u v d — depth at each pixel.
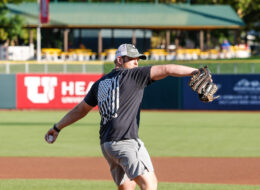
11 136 39.41
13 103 61.97
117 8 106.31
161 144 35.12
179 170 25.34
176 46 105.81
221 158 29.19
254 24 120.12
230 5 112.19
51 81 62.06
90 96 13.27
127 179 13.64
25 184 21.30
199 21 102.81
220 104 61.41
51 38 106.62
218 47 116.06
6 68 71.00
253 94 60.53
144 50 108.25
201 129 43.94
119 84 12.59
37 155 30.27
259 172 24.70
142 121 50.59
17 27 98.38
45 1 88.50
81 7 106.12
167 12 105.50
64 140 37.22
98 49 104.75
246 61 72.62
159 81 62.03
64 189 20.22
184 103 61.91
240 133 41.34
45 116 55.22
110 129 12.67
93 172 24.75
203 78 11.16
